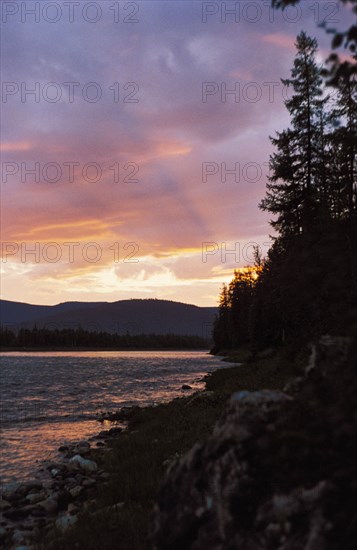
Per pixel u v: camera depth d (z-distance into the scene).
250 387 18.48
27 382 42.31
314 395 3.37
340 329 4.31
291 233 27.17
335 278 3.30
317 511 3.53
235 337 104.56
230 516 4.00
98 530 6.52
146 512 7.17
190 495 4.46
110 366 72.56
